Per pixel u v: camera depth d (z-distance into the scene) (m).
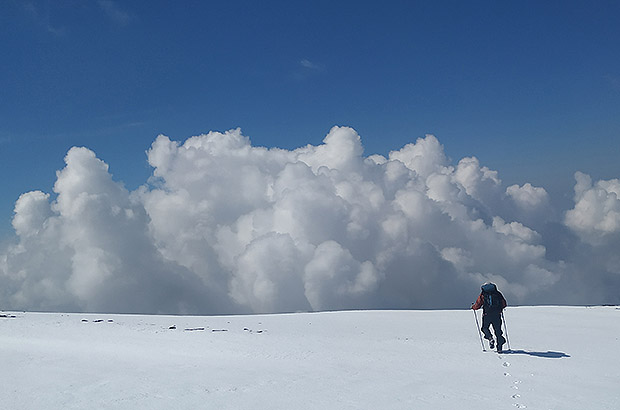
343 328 23.36
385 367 12.57
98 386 9.54
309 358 13.70
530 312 28.84
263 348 15.08
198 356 13.40
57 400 8.54
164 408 8.19
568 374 11.88
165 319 26.34
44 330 17.03
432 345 16.92
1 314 23.64
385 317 28.75
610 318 25.97
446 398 9.25
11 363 11.26
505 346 16.77
